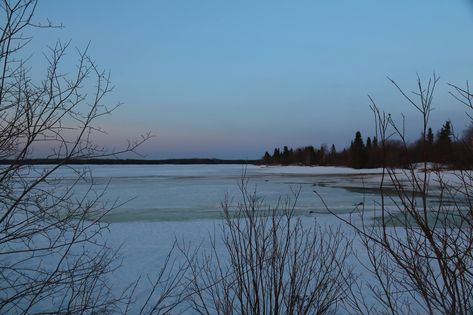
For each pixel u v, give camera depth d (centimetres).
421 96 237
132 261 1039
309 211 2012
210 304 670
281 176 6266
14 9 304
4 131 321
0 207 395
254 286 326
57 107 327
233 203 2395
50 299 665
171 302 714
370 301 633
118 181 4981
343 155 9638
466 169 235
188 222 1744
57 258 991
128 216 1970
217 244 1240
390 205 2191
